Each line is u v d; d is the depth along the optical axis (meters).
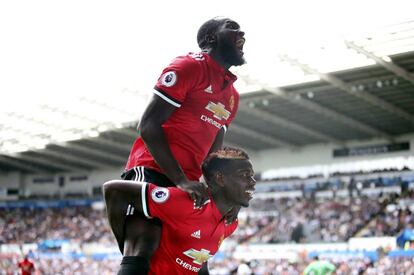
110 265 44.69
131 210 3.39
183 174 3.32
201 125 3.58
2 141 58.34
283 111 45.91
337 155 54.91
